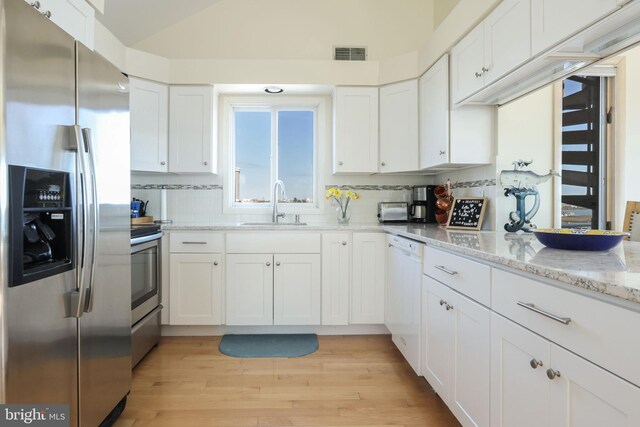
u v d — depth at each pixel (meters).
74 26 1.59
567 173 2.31
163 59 2.81
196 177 3.18
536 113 2.24
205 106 2.88
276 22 3.23
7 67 0.96
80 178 1.27
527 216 2.10
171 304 2.66
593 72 2.26
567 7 1.25
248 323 2.68
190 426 1.63
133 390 1.95
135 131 2.68
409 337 2.11
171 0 2.91
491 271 1.24
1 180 0.94
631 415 0.72
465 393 1.43
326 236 2.70
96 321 1.43
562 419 0.91
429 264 1.83
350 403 1.83
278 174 3.30
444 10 3.05
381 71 2.89
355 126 2.92
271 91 3.08
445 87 2.27
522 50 1.51
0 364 0.95
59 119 1.18
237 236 2.67
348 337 2.74
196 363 2.28
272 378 2.09
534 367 1.01
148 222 2.78
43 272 1.10
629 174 2.26
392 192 3.24
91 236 1.30
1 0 0.94
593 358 0.81
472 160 2.26
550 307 0.95
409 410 1.77
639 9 1.05
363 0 3.26
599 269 0.92
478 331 1.33
